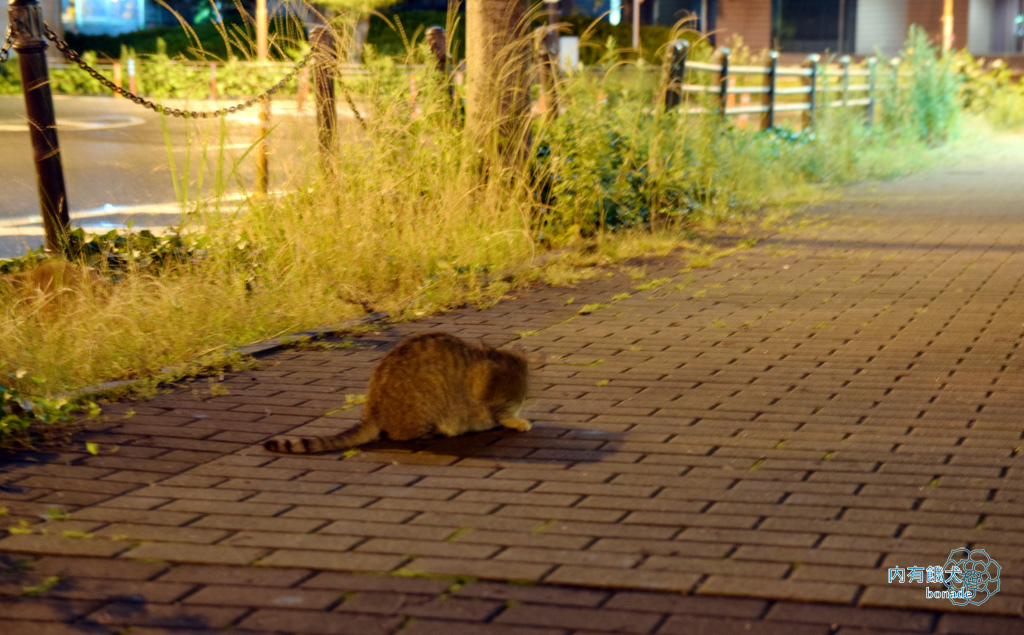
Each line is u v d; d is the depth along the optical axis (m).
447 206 9.15
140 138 18.31
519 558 3.63
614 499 4.16
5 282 6.89
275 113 10.00
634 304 7.83
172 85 17.31
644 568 3.54
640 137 11.95
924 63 22.89
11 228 10.84
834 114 19.62
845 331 6.89
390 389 4.86
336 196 8.70
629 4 41.69
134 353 6.20
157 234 9.85
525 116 10.19
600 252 9.59
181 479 4.44
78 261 7.50
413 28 35.69
